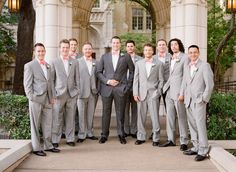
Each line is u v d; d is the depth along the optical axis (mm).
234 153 7305
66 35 9875
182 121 7746
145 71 8312
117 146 8086
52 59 8797
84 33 15758
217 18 20906
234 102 8461
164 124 10789
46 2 9641
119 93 8367
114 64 8492
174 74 7922
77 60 8375
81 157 7145
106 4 35219
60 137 8039
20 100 8414
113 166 6559
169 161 6883
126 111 9164
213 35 20438
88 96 8625
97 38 35750
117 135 9312
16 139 8312
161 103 12500
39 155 7238
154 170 6363
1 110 8461
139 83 8391
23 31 11375
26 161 6887
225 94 8695
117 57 8523
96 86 8781
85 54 8820
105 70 8523
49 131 7559
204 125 7035
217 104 8344
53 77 8008
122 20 36188
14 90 11336
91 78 8727
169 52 8289
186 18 9641
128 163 6742
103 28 35469
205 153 6996
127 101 9008
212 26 20578
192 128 7340
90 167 6504
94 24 35438
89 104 8820
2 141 7727
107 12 35375
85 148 7898
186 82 7266
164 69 8492
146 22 37438
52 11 9625
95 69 8742
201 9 9742
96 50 35719
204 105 7051
